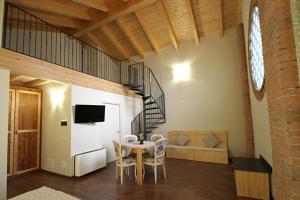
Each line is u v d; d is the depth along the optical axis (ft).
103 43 23.53
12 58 10.68
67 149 14.40
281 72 5.85
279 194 7.01
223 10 18.53
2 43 11.19
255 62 13.42
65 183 12.86
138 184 12.55
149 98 23.38
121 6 16.93
